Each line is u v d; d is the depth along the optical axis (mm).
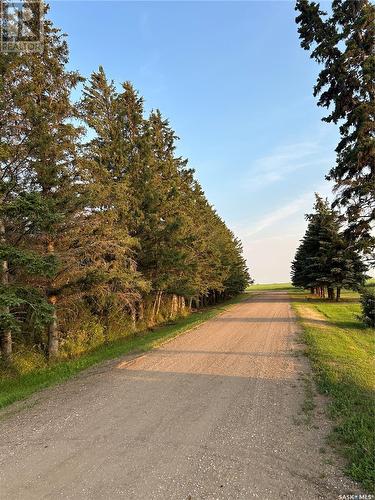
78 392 7840
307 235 40156
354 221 16578
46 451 4926
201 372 9062
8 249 9914
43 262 10023
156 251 20359
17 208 9812
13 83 11508
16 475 4305
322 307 29531
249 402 6652
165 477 4113
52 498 3785
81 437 5344
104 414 6305
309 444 4836
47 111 12328
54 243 13508
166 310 29266
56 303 14016
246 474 4125
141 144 20406
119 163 18656
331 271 36188
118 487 3947
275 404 6480
